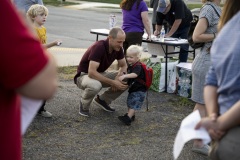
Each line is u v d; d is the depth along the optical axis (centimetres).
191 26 437
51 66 157
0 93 156
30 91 153
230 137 195
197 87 412
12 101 161
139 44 673
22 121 174
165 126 495
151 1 868
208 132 203
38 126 465
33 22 470
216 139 203
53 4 2338
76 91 617
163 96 624
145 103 582
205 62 402
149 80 489
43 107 489
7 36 147
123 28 678
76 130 463
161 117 525
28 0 607
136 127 485
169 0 715
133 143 436
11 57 147
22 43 149
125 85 486
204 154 412
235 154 193
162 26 732
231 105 199
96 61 487
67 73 732
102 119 503
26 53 149
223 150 198
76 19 1694
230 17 227
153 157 406
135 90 486
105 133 461
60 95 590
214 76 221
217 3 409
